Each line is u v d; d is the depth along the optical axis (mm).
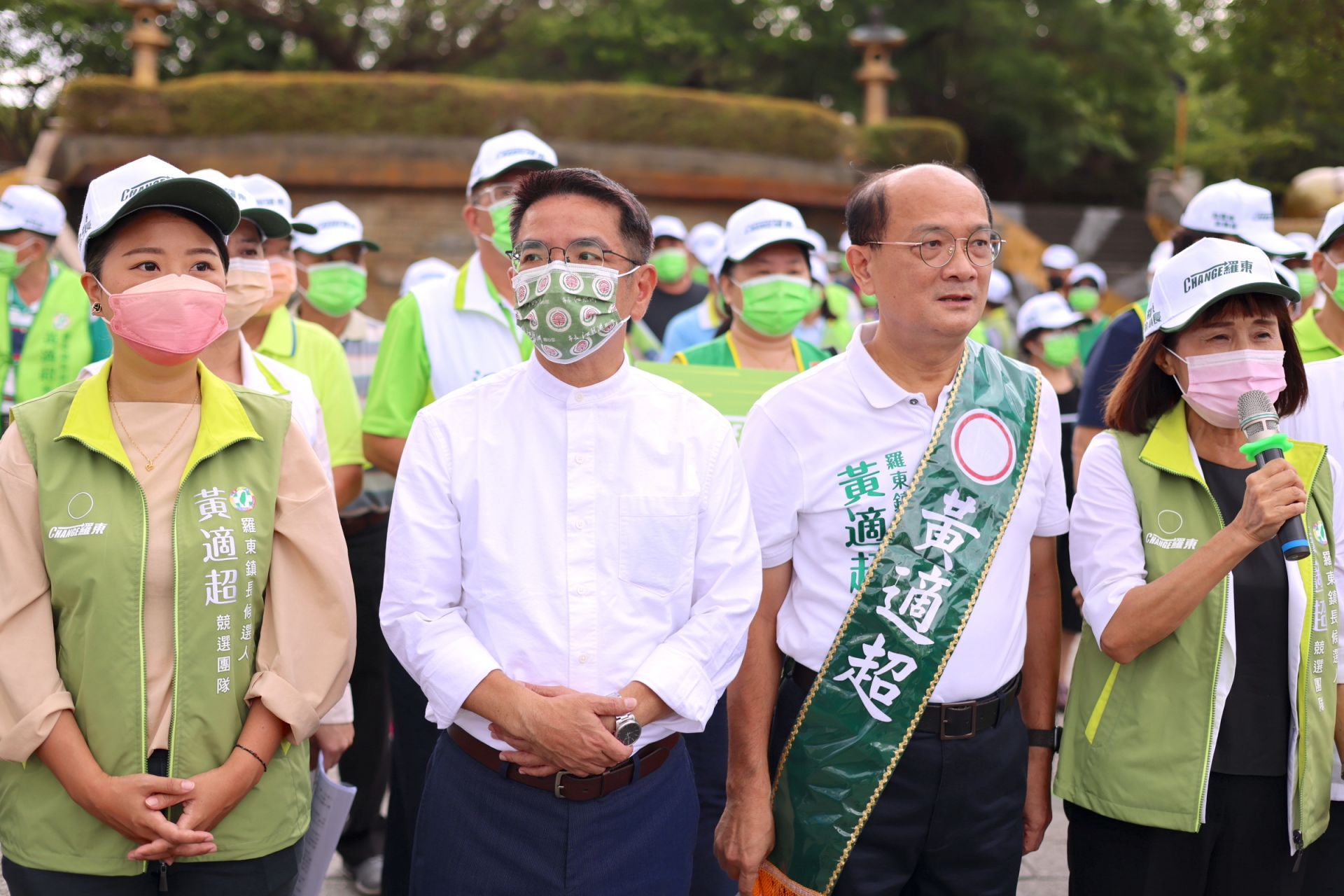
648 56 23078
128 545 2414
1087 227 20250
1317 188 6969
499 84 16062
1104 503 2877
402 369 3830
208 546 2463
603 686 2359
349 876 4453
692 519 2436
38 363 5203
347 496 4105
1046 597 2953
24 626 2396
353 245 5156
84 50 20562
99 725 2387
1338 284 3670
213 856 2449
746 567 2490
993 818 2719
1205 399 2789
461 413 2459
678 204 16891
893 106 24438
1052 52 23656
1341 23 6414
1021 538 2740
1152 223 17812
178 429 2545
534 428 2441
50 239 5238
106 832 2391
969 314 2600
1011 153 25375
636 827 2406
